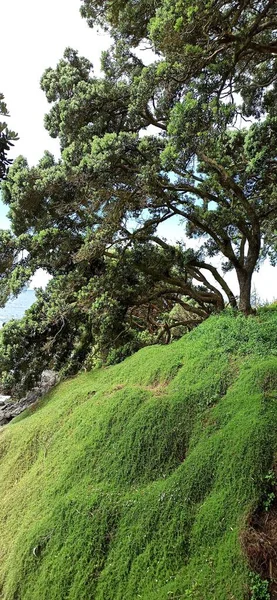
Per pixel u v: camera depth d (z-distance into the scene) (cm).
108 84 1190
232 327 963
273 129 933
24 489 844
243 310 1209
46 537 674
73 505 694
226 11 768
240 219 1255
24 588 630
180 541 557
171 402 773
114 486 699
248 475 573
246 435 617
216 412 713
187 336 1034
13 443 1041
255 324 962
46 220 1167
